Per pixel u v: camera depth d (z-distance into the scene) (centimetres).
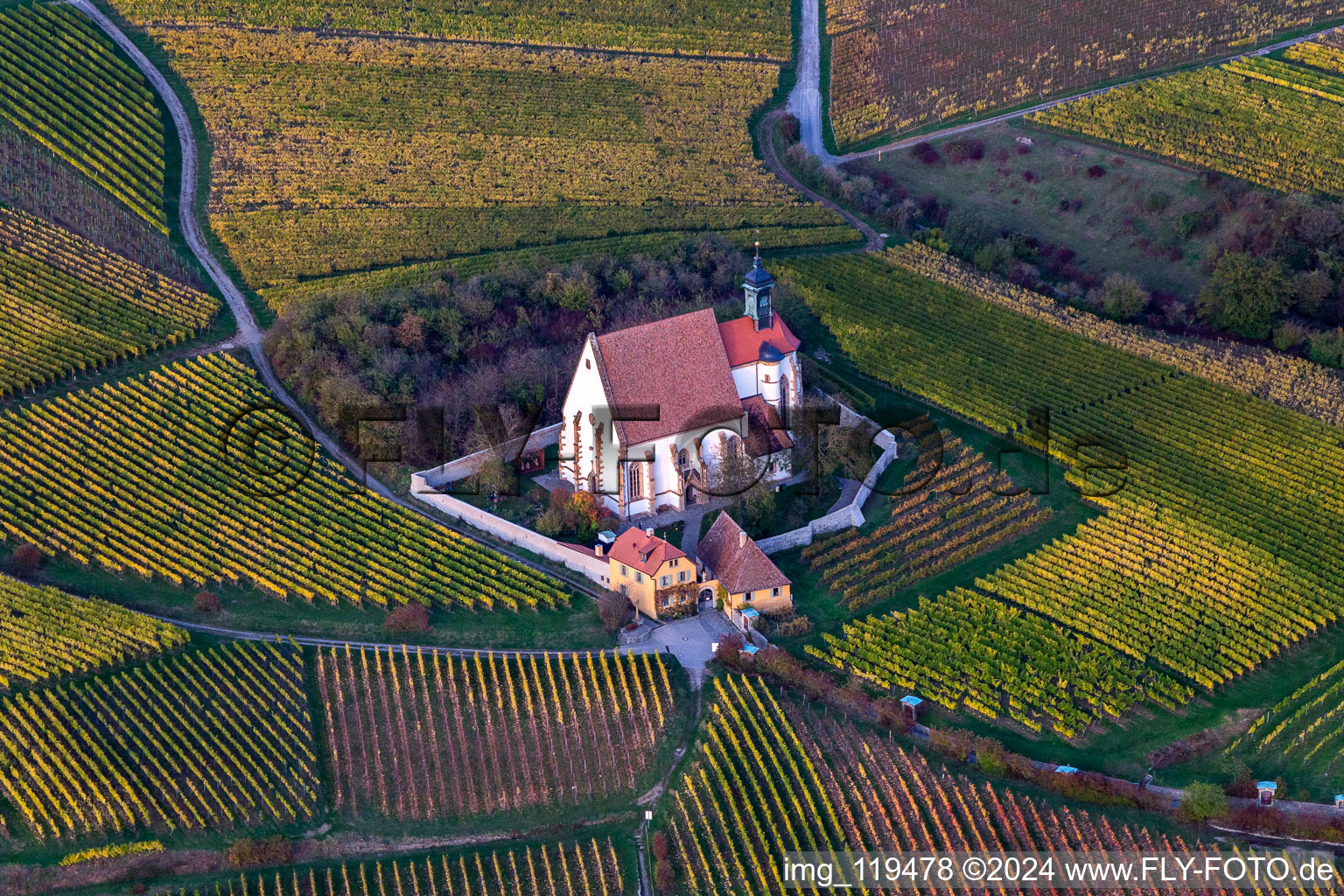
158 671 12938
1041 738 12500
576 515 14638
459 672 13088
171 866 11531
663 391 14912
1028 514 15338
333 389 16112
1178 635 13525
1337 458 16250
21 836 11688
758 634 13488
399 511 15075
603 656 13225
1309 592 14150
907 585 14288
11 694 12681
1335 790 11881
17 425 15888
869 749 12306
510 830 11850
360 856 11669
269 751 12306
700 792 12006
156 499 15012
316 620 13688
